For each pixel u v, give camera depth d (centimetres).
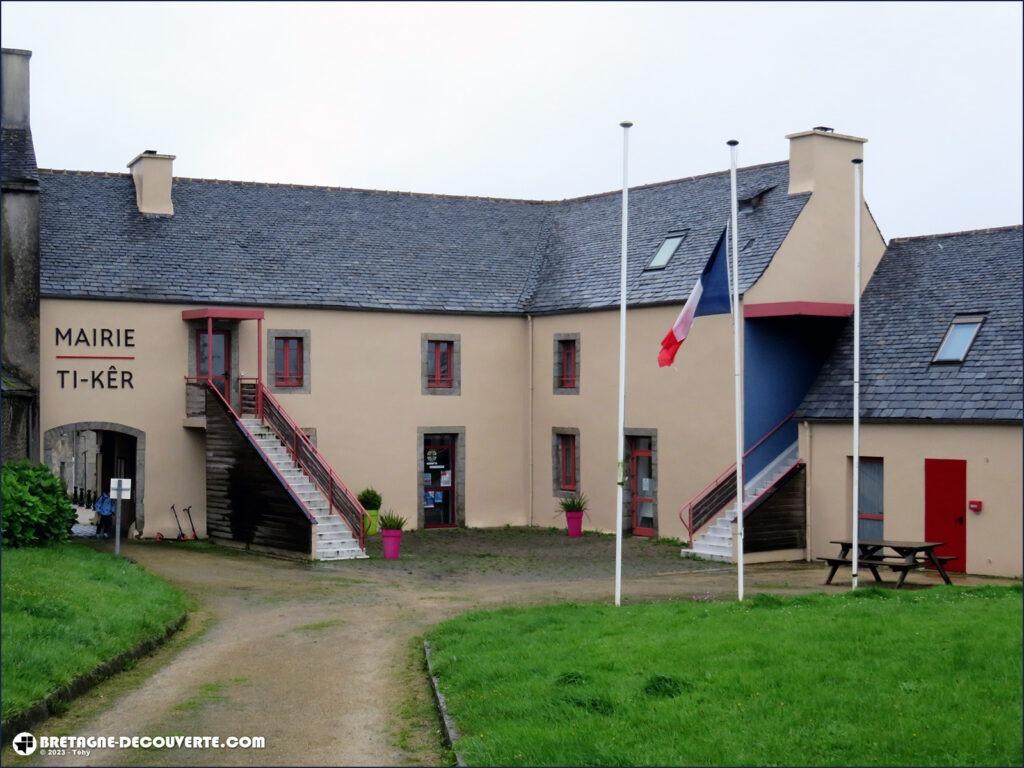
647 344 2625
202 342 2627
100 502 2666
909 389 2245
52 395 2453
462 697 1065
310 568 2173
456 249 3045
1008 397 2070
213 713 1088
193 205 2817
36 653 1141
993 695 966
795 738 878
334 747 970
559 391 2877
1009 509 2045
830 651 1132
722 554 2298
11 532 1831
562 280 2952
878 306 2498
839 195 2562
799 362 2516
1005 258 2359
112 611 1423
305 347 2706
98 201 2716
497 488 2936
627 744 882
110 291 2509
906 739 866
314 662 1334
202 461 2612
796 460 2464
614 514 2714
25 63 2530
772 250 2442
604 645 1218
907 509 2205
